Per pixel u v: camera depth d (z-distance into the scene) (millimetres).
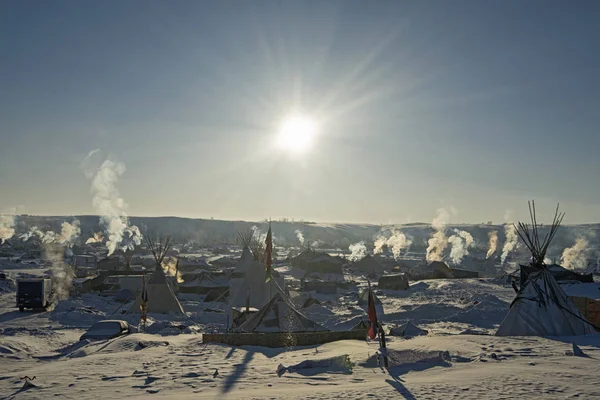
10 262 99250
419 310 41000
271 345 23125
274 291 42000
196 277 59938
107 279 58469
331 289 60938
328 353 19297
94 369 17328
